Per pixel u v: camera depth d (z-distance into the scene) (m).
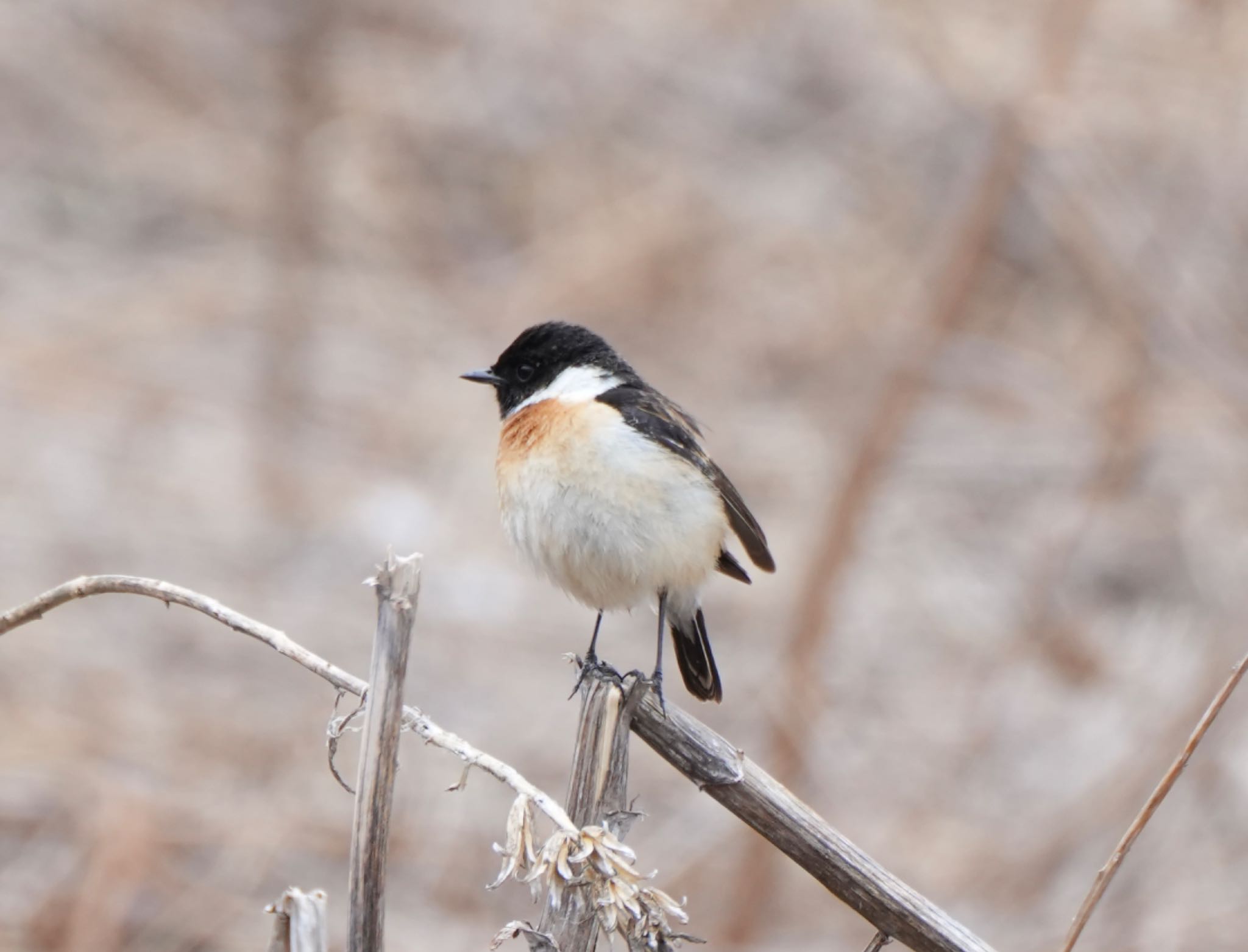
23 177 19.61
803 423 16.19
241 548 14.12
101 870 9.71
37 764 10.61
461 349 17.81
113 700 11.52
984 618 13.56
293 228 18.64
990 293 17.27
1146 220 15.87
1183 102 15.61
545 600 13.91
